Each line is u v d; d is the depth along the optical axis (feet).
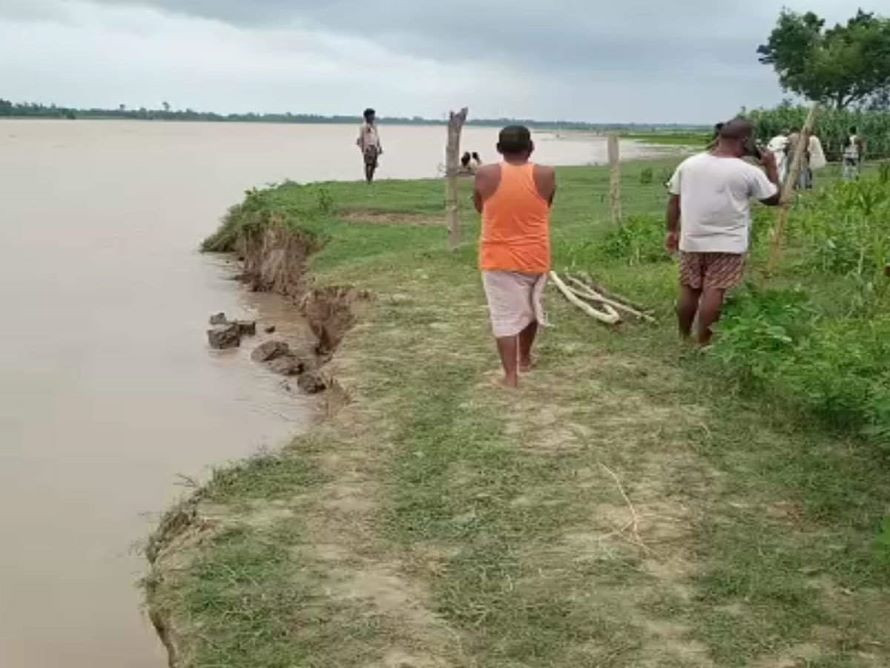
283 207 60.34
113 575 20.13
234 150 251.19
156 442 28.19
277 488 18.92
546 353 27.02
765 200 25.70
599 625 14.01
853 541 16.31
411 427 21.81
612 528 16.97
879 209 38.99
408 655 13.44
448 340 29.48
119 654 17.39
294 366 36.06
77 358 37.96
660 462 19.72
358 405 23.47
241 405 31.83
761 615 14.25
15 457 26.81
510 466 19.56
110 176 140.87
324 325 39.60
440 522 17.34
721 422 21.68
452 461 19.90
